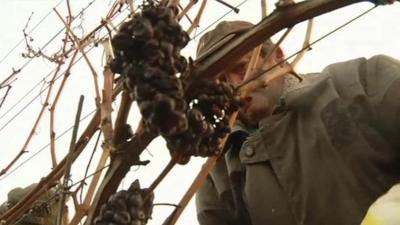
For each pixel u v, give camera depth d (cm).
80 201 81
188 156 69
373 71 86
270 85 92
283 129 89
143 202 68
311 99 88
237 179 94
